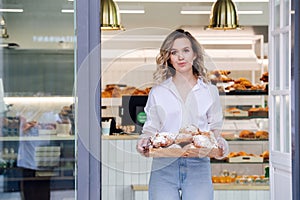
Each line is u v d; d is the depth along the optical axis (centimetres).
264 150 708
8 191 288
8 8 289
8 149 289
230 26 673
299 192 287
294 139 289
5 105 289
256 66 853
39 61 288
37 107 289
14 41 290
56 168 287
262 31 860
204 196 407
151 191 411
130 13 865
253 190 592
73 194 287
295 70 288
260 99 772
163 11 866
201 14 866
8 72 289
